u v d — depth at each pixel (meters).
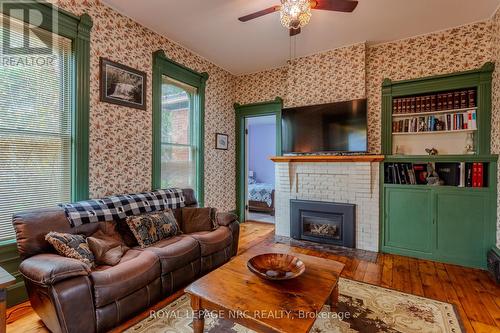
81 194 2.54
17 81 2.19
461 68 3.22
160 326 1.85
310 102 4.04
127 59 3.00
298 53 4.02
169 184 3.71
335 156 3.61
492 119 3.00
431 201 3.16
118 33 2.89
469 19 3.08
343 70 3.79
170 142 3.72
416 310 2.05
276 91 4.68
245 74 5.00
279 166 4.20
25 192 2.25
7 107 2.14
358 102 3.59
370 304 2.13
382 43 3.69
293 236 4.03
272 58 4.23
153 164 3.35
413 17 3.01
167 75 3.57
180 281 2.36
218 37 3.51
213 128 4.49
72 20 2.45
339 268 1.92
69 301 1.54
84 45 2.55
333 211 3.69
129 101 3.02
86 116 2.58
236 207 5.14
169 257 2.24
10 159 2.16
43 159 2.36
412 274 2.75
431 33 3.39
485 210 2.91
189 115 4.07
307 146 3.98
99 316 1.69
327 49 3.88
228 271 1.86
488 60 3.07
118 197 2.66
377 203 3.45
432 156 3.11
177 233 2.82
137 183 3.13
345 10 2.23
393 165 3.42
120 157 2.93
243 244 3.79
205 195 4.31
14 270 2.13
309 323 1.27
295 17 2.11
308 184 3.96
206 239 2.70
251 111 4.92
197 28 3.27
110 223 2.44
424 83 3.40
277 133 4.64
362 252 3.43
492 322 1.90
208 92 4.36
